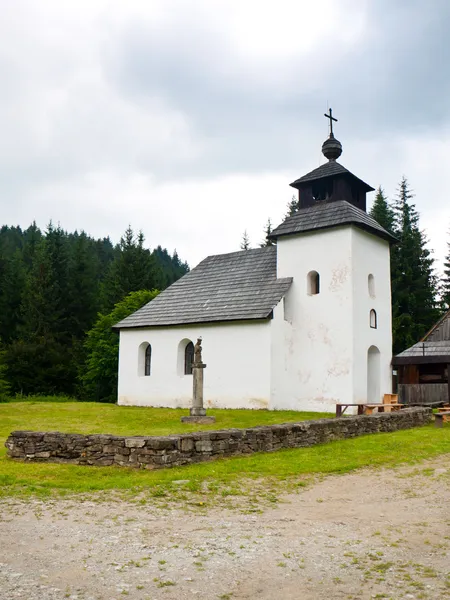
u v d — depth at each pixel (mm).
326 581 5262
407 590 5062
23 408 25234
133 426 19062
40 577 5211
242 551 6066
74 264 63062
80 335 58375
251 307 26281
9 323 58312
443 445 14641
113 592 4922
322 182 28312
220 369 26703
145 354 31031
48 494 8672
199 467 10758
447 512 7949
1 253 62000
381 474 10844
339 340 25188
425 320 49625
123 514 7543
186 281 32281
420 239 51812
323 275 26141
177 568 5527
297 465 11336
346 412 24266
